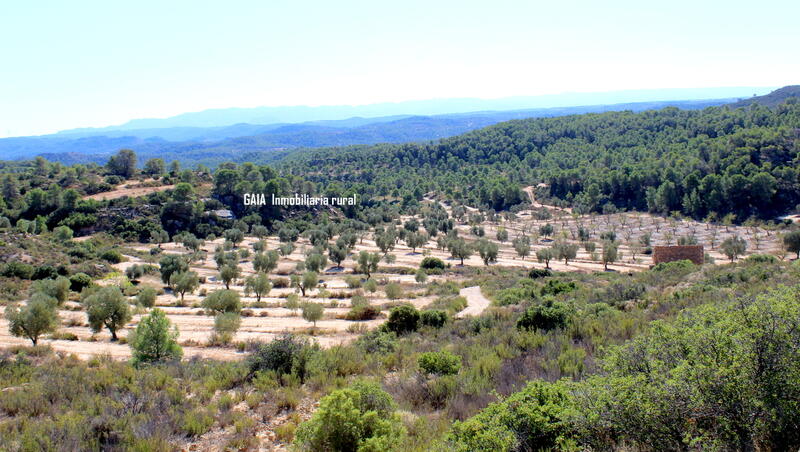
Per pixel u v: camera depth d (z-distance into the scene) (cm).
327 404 819
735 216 12650
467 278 6544
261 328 3238
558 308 1927
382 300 4681
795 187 12731
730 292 1673
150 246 10575
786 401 536
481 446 706
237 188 14300
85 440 937
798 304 596
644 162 17600
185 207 12494
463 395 1077
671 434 586
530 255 9856
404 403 1094
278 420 1098
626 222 13838
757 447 559
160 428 995
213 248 10600
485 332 1991
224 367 1606
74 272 6209
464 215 16525
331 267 8188
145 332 2023
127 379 1480
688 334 661
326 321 3531
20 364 1867
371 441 766
